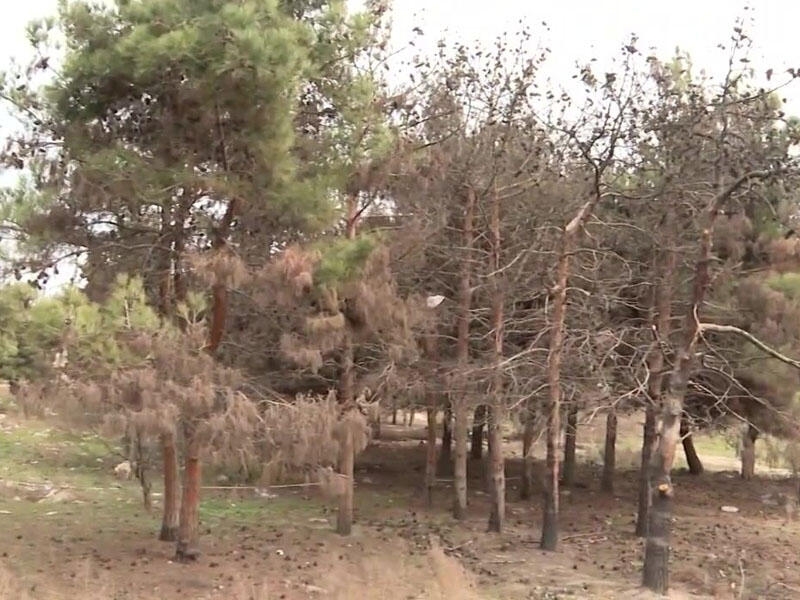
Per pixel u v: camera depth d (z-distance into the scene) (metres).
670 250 14.27
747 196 12.91
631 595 11.55
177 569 11.16
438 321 14.97
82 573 10.49
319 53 11.27
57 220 10.55
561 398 14.66
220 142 10.40
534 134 15.49
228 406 9.41
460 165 15.31
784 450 16.11
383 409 14.85
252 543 13.44
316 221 10.62
